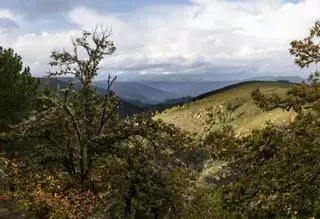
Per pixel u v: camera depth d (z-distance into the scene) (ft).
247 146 46.80
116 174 78.54
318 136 43.88
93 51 78.02
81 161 77.00
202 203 75.92
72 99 78.89
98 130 79.36
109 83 78.13
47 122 78.18
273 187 43.39
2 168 72.79
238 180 45.50
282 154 44.19
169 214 85.71
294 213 41.47
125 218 78.69
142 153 78.84
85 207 67.92
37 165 76.79
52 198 64.39
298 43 48.49
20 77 138.72
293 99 47.19
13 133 80.79
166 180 78.48
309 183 42.14
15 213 70.59
